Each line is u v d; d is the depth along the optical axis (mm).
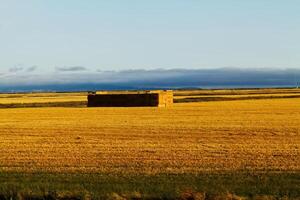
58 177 22609
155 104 93625
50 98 182000
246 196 18172
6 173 24594
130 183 20688
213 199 17859
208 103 108562
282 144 38062
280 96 153625
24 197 18781
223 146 36844
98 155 32312
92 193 18688
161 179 21781
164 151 34062
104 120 63062
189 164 28031
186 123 56969
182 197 18016
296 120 60562
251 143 38781
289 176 22750
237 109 84625
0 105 120938
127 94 95562
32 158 31156
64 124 57562
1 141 41375
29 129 51844
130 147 36531
